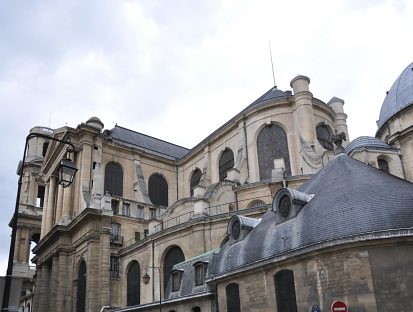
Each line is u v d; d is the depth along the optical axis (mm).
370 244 14312
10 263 11422
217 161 46406
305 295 15469
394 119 35969
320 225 15625
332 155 34844
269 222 19219
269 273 17219
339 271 14633
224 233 30562
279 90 46812
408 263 13898
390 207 14898
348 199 15844
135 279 36250
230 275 19125
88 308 35906
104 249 37656
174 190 52188
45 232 48625
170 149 58594
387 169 31828
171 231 33031
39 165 63938
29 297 53906
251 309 17797
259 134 41312
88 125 45062
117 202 43000
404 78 37750
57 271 42250
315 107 40219
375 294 13844
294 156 38469
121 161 48781
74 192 44625
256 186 34281
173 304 24875
